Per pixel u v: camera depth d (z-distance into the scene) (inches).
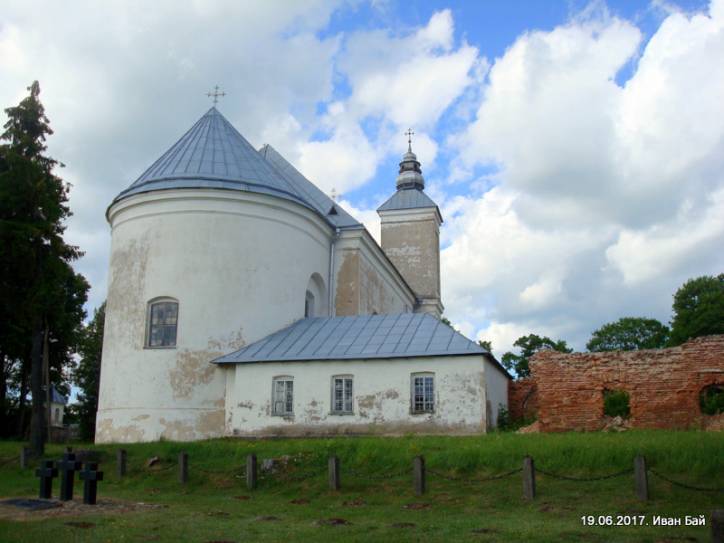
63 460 674.8
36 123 1041.5
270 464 792.3
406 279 2231.8
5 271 1005.8
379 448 790.5
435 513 601.0
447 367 1026.1
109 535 502.9
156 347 1143.0
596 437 788.6
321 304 1382.9
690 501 580.7
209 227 1184.8
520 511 590.9
